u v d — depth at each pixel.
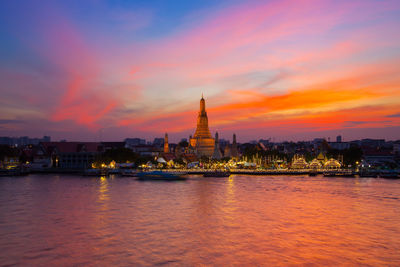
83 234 62.28
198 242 57.09
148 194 116.62
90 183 159.12
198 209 86.12
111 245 55.69
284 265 47.03
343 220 73.19
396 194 114.69
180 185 149.50
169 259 49.25
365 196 109.69
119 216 77.62
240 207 88.94
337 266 46.81
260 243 56.59
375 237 60.09
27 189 132.50
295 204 93.62
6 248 54.56
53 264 47.75
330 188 134.00
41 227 67.69
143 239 59.03
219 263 47.72
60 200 102.62
